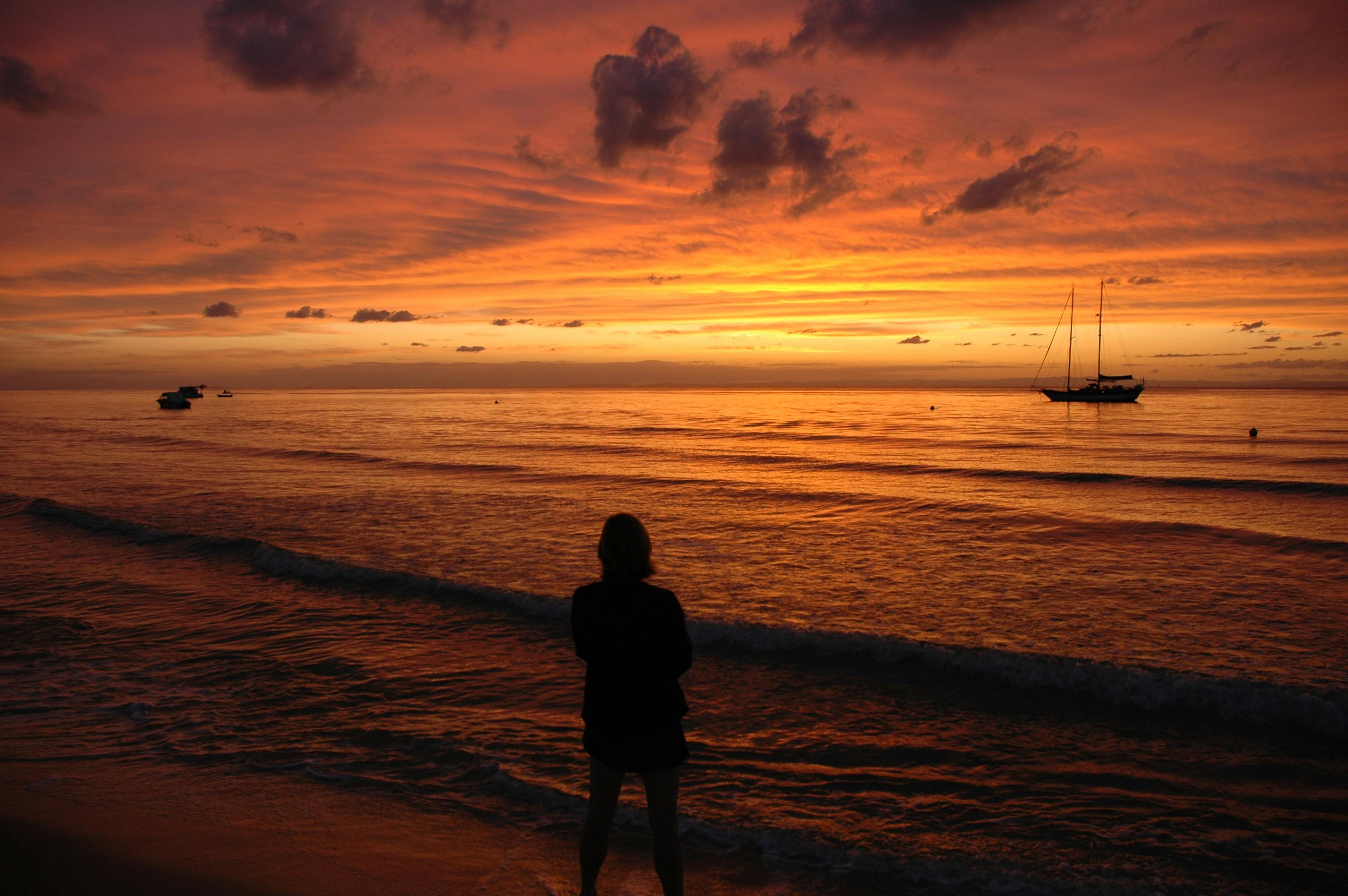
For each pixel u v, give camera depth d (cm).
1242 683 603
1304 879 361
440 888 342
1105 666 651
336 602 913
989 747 526
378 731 548
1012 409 8688
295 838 393
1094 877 360
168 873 358
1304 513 1723
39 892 342
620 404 11556
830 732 551
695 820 414
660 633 282
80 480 2272
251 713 585
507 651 740
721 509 1784
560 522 1541
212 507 1734
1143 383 9681
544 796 438
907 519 1648
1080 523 1580
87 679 662
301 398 17275
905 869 367
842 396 16488
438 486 2189
